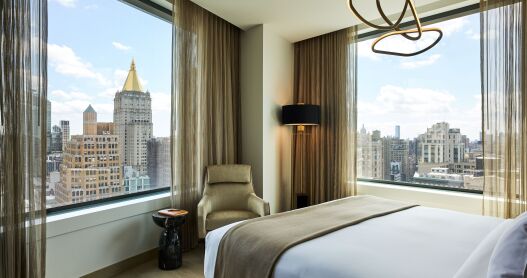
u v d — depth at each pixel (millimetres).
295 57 4137
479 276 1084
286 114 3652
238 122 3871
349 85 3699
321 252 1433
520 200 2598
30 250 1905
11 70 1818
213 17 3516
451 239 1621
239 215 2957
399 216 2117
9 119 1805
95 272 2434
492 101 2746
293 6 3094
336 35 3795
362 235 1684
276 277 1412
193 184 3203
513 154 2641
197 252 3131
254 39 3689
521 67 2592
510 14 2654
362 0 2928
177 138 3059
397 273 1207
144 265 2770
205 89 3404
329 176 3867
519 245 1008
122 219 2650
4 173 1781
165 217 2633
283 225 1860
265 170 3672
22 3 1875
